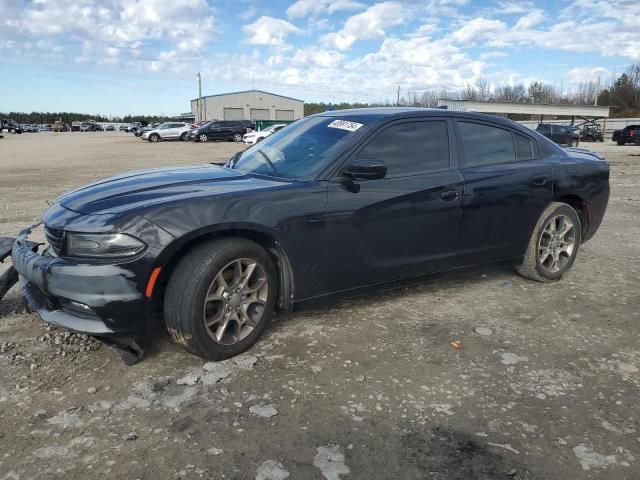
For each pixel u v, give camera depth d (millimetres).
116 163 19891
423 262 4086
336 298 3787
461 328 3861
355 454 2441
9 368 3189
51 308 3160
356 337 3672
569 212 4910
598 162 5246
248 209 3254
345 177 3656
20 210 8922
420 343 3596
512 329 3861
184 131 43719
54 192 11305
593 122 47375
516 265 4867
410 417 2740
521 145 4746
